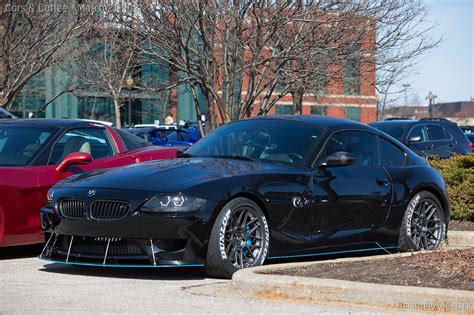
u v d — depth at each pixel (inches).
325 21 585.3
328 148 334.6
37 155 359.9
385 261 305.4
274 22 573.3
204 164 313.3
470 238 411.8
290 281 258.8
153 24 581.3
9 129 378.3
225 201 291.4
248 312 239.5
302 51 583.8
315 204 319.9
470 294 237.3
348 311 241.9
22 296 261.9
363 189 338.3
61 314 234.8
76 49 769.6
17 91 760.3
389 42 624.4
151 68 731.4
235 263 295.3
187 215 282.8
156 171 304.5
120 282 290.5
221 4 578.9
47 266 327.9
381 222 346.9
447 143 832.3
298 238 315.6
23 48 756.0
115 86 734.5
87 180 309.1
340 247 331.3
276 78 591.5
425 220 369.4
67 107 1638.8
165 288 277.9
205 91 621.3
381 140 362.6
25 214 341.1
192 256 285.6
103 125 402.6
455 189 471.2
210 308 244.7
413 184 360.5
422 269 282.8
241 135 347.6
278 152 331.0
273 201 305.7
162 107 1596.9
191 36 595.8
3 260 345.1
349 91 701.3
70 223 297.9
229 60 610.2
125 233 286.4
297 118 353.1
